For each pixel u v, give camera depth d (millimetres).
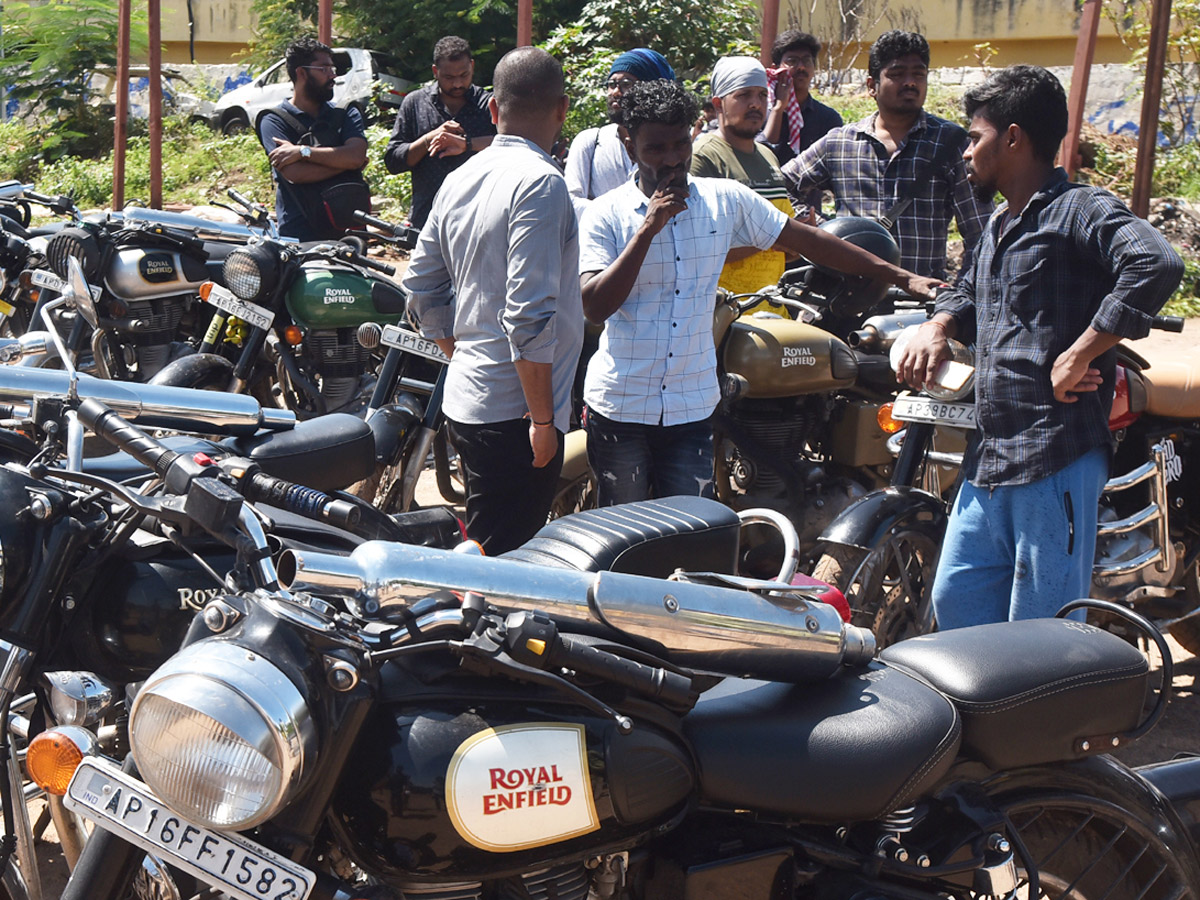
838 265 4020
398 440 4902
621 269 3588
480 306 3471
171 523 2037
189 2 21516
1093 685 2178
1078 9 16156
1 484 2297
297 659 1692
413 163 6984
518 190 3289
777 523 2414
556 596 1893
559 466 3611
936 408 3492
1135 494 4059
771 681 2121
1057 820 2275
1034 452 3068
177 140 16156
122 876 1842
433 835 1750
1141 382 3887
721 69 5395
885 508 3725
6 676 2291
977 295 3244
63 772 1933
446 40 6977
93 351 5520
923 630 3693
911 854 2000
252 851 1720
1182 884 2312
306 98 6855
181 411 2783
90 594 2445
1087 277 3023
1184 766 2455
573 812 1813
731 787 1968
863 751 1992
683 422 3824
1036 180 3094
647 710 1902
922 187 5449
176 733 1652
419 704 1799
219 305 5363
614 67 5469
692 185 3836
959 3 16812
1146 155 9180
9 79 17672
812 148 5738
